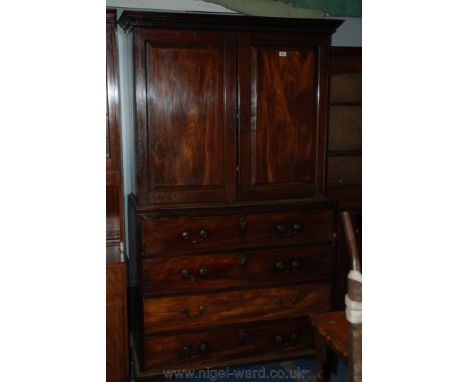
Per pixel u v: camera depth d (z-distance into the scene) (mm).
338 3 2488
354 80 2822
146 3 2486
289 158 2363
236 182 2307
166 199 2234
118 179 2104
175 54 2150
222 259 2268
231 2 2371
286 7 2457
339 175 2877
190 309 2262
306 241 2381
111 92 2059
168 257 2201
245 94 2252
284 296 2383
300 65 2307
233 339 2346
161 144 2195
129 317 2707
